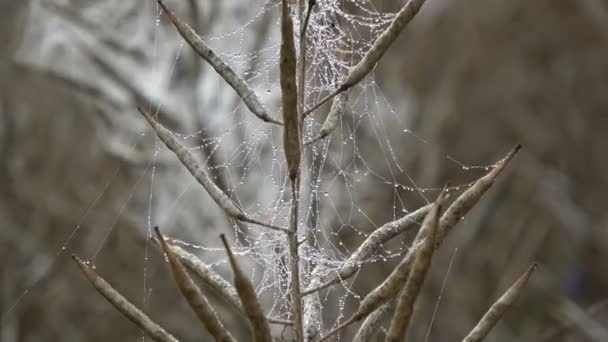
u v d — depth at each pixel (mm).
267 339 2797
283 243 4492
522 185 11680
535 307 10945
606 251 11992
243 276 2756
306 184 5668
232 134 8672
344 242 8438
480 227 11023
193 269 3281
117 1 10000
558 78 13055
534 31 12914
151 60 9688
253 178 8312
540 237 11391
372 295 3084
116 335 10594
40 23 10438
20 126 11102
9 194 11008
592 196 12805
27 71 10602
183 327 9758
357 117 9508
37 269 10812
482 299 10523
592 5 13141
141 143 9797
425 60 11898
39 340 10734
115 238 10141
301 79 3242
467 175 11141
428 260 2777
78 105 10625
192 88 9242
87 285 10672
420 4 3156
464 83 12102
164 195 9750
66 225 10781
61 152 10781
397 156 10031
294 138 3033
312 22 4484
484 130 12078
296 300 3197
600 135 13109
